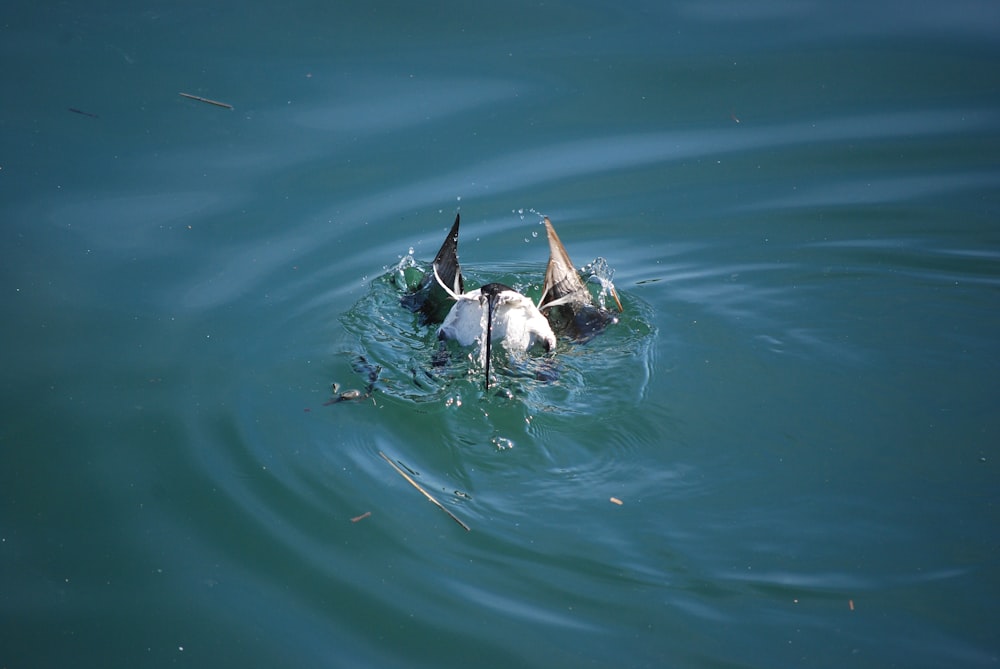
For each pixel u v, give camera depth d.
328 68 16.52
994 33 17.41
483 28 17.84
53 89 15.72
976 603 7.85
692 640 7.62
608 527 8.72
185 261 12.64
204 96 15.73
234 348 11.23
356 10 18.30
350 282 12.46
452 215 13.76
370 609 7.98
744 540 8.55
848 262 12.77
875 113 15.70
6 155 14.23
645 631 7.71
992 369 10.71
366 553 8.50
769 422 10.02
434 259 12.62
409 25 17.88
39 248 12.65
